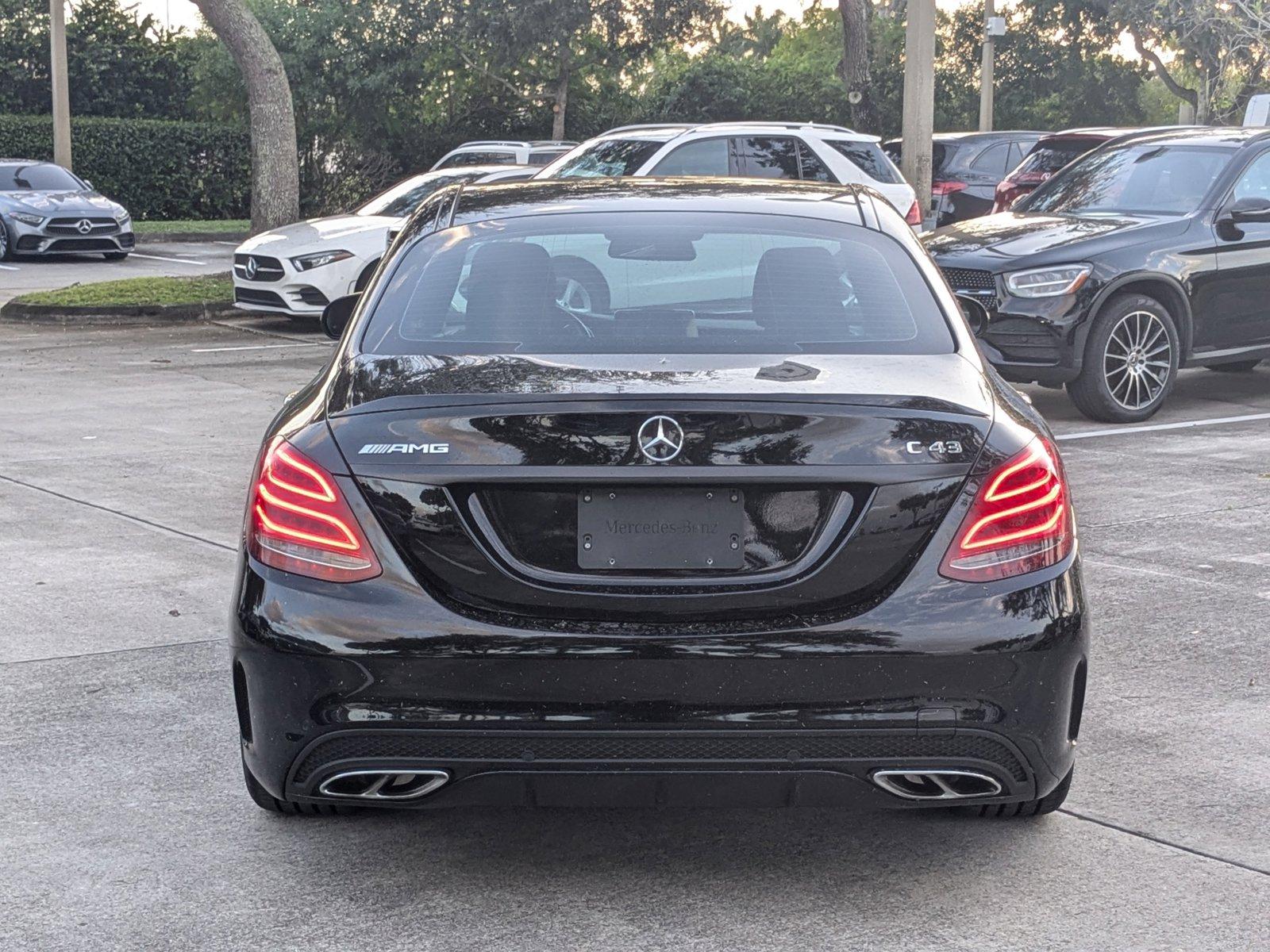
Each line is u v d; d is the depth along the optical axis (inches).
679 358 135.3
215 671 196.9
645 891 135.4
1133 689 189.6
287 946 125.5
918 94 684.7
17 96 1531.7
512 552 122.1
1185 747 170.1
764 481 120.6
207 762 166.2
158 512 289.6
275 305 612.4
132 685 191.3
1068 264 381.1
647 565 121.6
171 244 1136.2
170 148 1390.3
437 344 140.8
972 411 127.4
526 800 124.2
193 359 537.0
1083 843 145.4
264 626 123.0
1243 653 203.6
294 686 122.3
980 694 121.4
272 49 761.0
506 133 1539.1
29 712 181.5
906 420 123.9
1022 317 381.4
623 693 119.6
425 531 121.9
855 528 121.4
